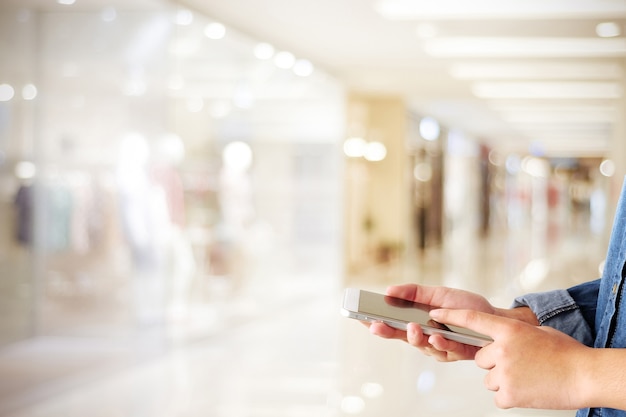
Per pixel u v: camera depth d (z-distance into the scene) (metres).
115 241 7.75
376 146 17.64
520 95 16.70
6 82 6.98
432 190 22.81
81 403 5.76
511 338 0.85
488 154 33.19
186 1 8.60
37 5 7.23
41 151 7.24
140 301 7.91
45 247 7.25
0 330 6.89
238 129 9.66
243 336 8.95
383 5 9.07
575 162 42.78
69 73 7.46
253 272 9.97
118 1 7.82
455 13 9.41
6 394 5.95
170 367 7.18
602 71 13.45
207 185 8.91
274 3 8.81
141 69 8.02
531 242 26.47
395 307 1.13
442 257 19.73
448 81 14.74
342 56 12.07
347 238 16.77
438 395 5.84
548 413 5.21
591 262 18.11
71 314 7.39
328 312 10.94
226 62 9.52
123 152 7.85
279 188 10.89
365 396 5.86
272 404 5.65
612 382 0.80
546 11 9.29
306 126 12.09
